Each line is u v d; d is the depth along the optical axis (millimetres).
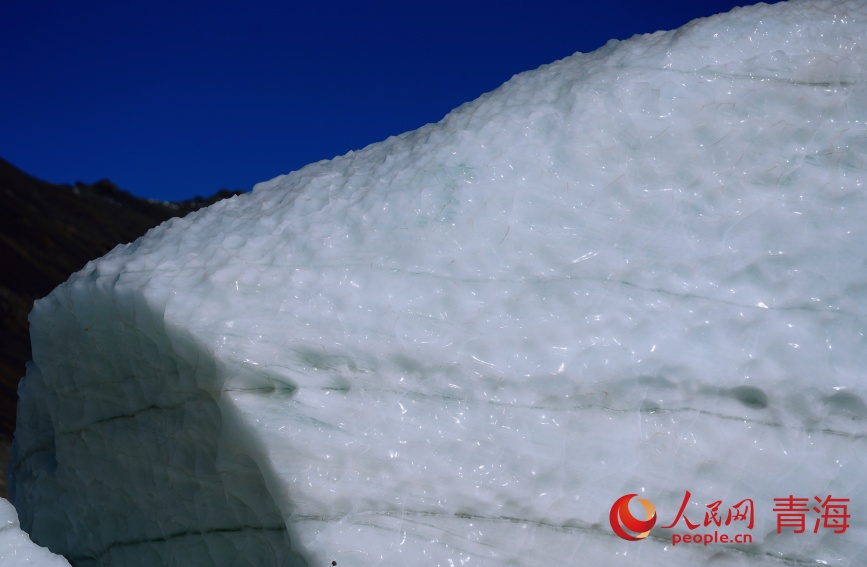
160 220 23141
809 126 2699
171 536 2725
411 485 2307
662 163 2664
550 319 2459
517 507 2326
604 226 2586
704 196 2623
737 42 2861
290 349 2389
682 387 2404
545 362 2412
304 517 2248
